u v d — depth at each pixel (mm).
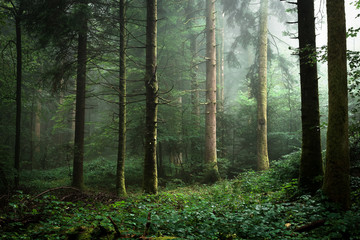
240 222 4500
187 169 15602
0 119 17688
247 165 18219
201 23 22219
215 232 4152
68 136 24719
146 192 9773
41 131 25969
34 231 4109
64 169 18047
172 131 15883
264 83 16609
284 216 4863
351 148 8047
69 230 3830
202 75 22844
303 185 6613
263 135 16281
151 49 10516
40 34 10484
